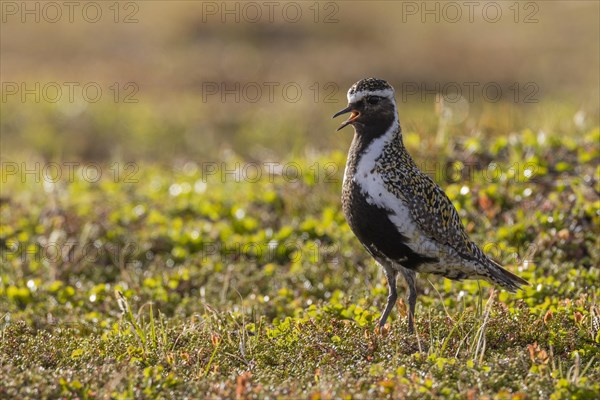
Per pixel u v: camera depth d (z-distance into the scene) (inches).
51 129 886.4
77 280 474.9
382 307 405.7
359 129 376.2
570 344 340.2
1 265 488.1
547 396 287.6
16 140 868.6
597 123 646.5
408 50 1162.6
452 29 1250.6
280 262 494.9
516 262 439.8
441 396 285.7
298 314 395.5
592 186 494.6
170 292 450.9
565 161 533.3
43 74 1059.3
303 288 442.3
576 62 1091.3
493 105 904.3
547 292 401.7
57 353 339.9
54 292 452.8
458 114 840.3
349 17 1278.3
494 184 511.5
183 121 910.4
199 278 465.7
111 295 441.1
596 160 527.8
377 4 1342.3
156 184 614.5
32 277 480.4
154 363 330.3
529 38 1199.6
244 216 534.3
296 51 1179.3
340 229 501.0
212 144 861.2
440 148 553.6
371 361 327.6
